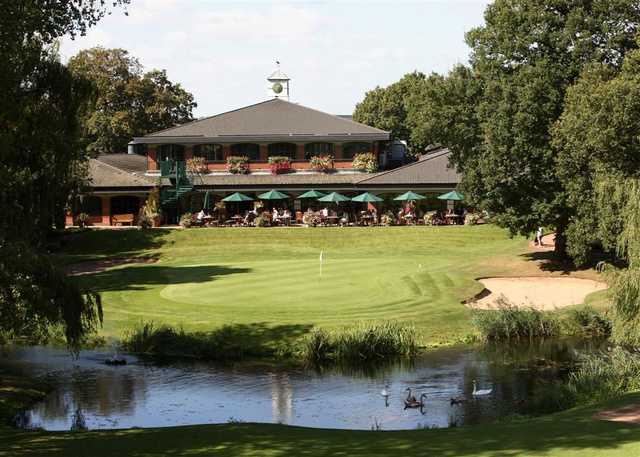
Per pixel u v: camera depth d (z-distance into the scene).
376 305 35.91
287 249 59.09
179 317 33.91
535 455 12.95
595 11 44.47
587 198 41.16
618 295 25.12
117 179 70.12
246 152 75.62
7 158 21.69
